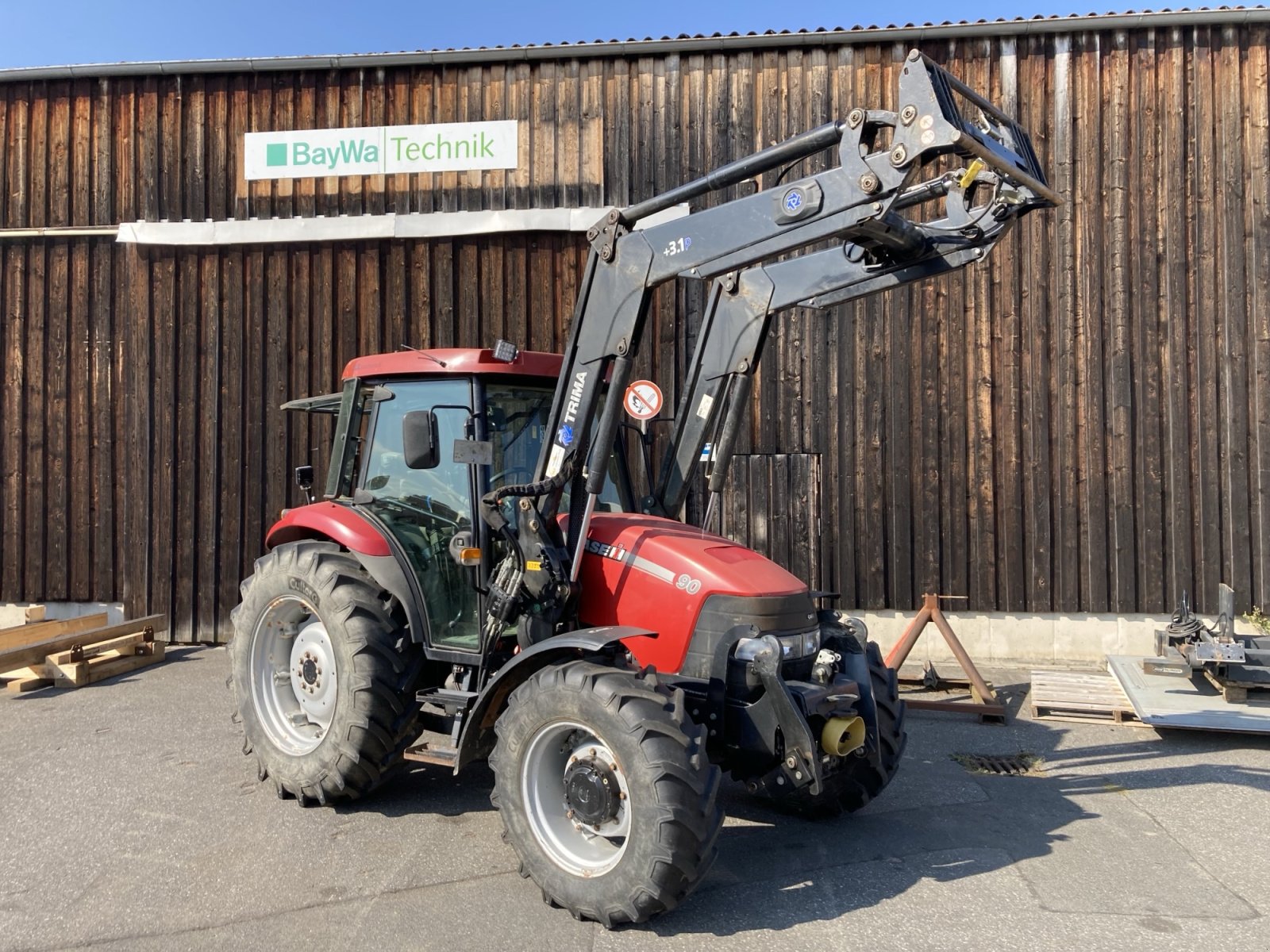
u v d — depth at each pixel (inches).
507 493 160.9
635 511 197.8
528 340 353.1
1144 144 328.8
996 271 333.1
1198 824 178.2
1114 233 329.4
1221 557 323.0
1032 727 250.1
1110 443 328.2
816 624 164.1
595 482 161.6
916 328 335.3
